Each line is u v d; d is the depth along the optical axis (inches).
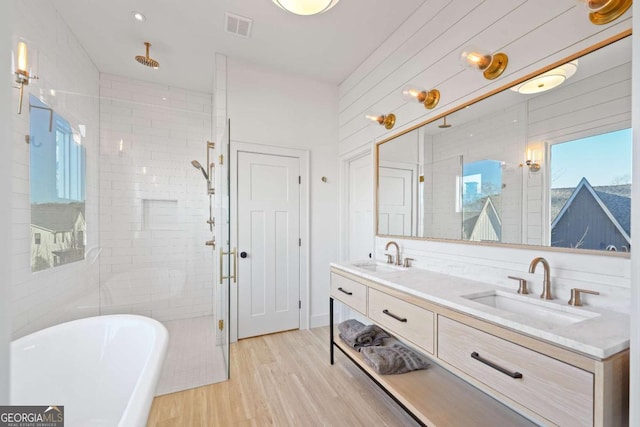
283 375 88.7
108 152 121.6
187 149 135.6
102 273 119.4
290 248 125.0
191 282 136.6
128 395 65.4
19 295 67.5
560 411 36.3
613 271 47.1
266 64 118.0
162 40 101.0
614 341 34.6
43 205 77.4
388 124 100.6
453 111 76.0
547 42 55.3
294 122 126.0
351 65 118.8
